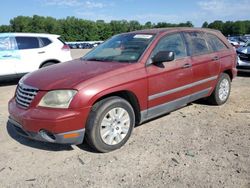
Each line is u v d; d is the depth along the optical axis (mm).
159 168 4016
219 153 4402
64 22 94688
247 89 8633
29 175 3943
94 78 4320
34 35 10594
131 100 4848
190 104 6930
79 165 4156
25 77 4895
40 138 4215
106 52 5543
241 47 11789
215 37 6719
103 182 3725
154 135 5117
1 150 4684
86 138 4398
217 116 6090
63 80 4328
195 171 3914
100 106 4320
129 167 4066
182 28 5953
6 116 6457
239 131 5258
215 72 6387
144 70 4848
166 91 5223
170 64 5277
